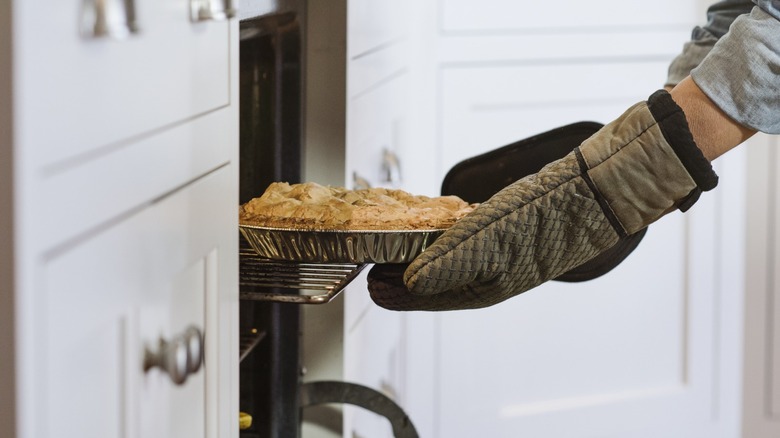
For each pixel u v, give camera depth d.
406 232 1.46
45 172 1.04
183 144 1.26
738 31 1.45
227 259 1.38
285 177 1.91
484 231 1.40
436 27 2.84
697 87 1.46
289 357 1.91
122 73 1.13
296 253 1.49
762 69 1.43
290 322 1.91
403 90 2.63
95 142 1.10
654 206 1.42
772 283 3.51
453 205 1.60
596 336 3.17
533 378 3.11
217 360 1.36
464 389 3.00
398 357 2.71
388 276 1.48
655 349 3.27
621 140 1.41
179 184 1.25
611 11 3.04
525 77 2.96
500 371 3.05
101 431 1.13
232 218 1.40
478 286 1.44
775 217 3.49
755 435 3.56
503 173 1.81
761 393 3.55
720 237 3.30
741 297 3.36
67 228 1.06
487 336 3.02
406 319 2.87
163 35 1.21
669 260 3.24
